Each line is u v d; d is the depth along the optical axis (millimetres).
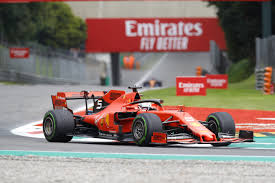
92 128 37844
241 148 32812
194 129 31453
